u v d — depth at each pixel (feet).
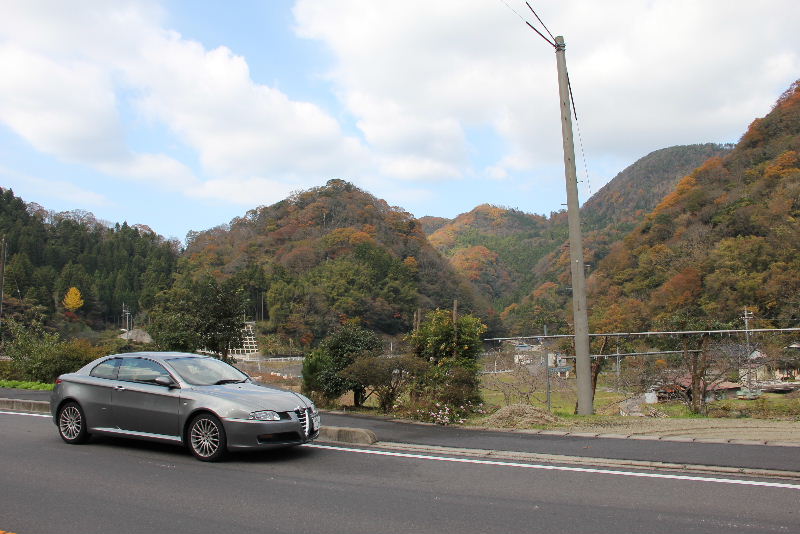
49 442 28.37
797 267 180.86
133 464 23.94
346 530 16.05
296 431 24.89
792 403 38.86
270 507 18.16
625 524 16.35
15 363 66.13
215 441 24.31
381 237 429.79
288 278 346.74
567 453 25.39
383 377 38.75
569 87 39.47
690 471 22.21
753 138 311.88
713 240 240.73
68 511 17.79
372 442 28.35
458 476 21.98
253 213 501.15
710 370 40.88
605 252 387.96
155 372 26.89
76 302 315.17
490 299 545.44
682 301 193.98
